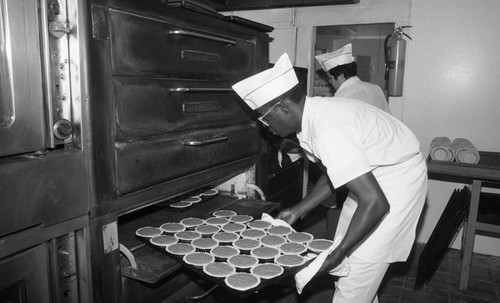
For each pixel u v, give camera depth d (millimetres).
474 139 3562
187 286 1865
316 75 4465
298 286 1579
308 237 1907
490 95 3447
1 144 970
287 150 3201
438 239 3039
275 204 2229
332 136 1521
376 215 1473
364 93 3182
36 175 1031
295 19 4203
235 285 1407
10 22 968
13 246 997
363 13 3889
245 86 1639
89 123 1174
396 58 3648
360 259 1826
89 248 1221
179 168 1608
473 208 2932
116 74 1285
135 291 1479
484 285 3092
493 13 3338
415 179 1842
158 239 1750
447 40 3516
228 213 2115
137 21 1354
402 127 1898
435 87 3623
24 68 1009
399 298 2889
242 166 2098
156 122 1478
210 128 1821
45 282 1098
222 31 1842
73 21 1124
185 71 1621
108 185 1264
